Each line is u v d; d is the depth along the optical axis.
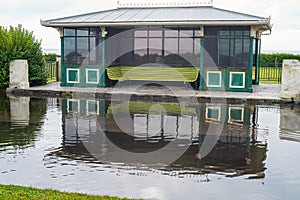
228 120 9.92
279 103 12.58
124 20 15.10
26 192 4.70
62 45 16.08
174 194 5.09
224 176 5.77
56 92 14.67
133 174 5.83
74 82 16.14
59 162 6.37
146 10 17.28
